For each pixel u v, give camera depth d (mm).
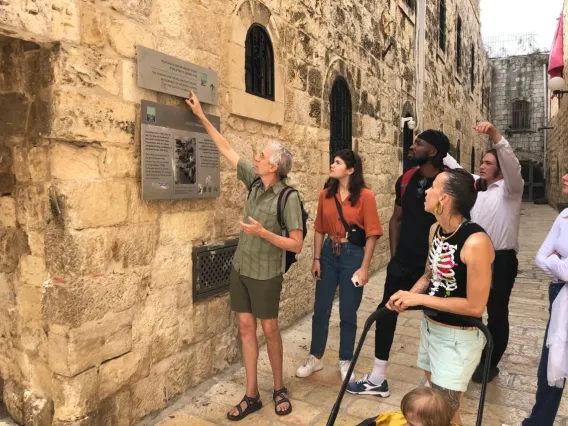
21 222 2486
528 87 26672
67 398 2334
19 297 2529
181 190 2941
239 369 3521
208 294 3271
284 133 4340
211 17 3248
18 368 2596
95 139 2385
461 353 1963
